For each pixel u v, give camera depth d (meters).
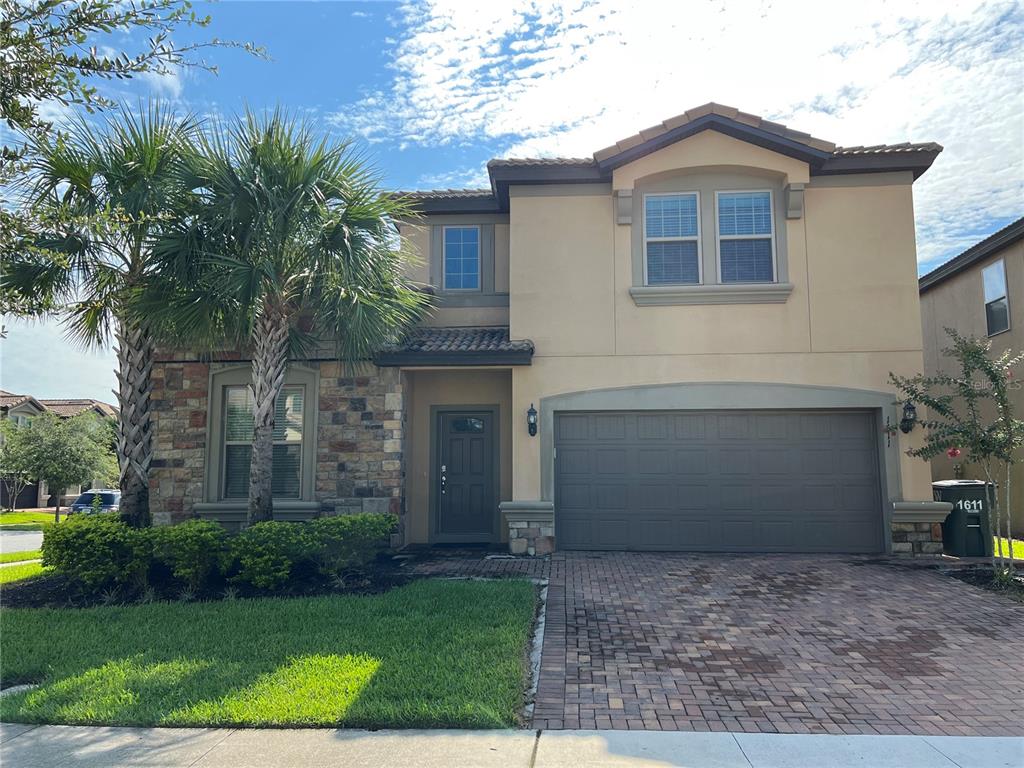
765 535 11.80
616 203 12.31
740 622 7.70
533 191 12.53
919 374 11.56
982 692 5.79
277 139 9.53
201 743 4.83
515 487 11.92
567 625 7.59
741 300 11.96
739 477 11.93
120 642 6.93
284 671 6.02
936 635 7.27
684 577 9.80
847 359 11.80
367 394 12.35
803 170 11.91
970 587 9.27
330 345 12.41
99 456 31.19
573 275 12.33
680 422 12.10
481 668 6.06
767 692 5.78
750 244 12.18
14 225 4.68
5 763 4.56
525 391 12.15
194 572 8.92
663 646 6.91
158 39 4.79
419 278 13.69
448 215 13.84
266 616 7.76
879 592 8.96
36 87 4.42
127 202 9.09
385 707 5.21
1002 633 7.33
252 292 9.05
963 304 17.08
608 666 6.36
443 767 4.45
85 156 9.16
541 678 6.07
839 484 11.80
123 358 10.29
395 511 12.09
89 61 4.60
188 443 12.57
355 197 10.05
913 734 5.00
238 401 12.77
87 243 9.02
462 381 13.31
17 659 6.47
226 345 10.43
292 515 12.12
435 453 13.20
